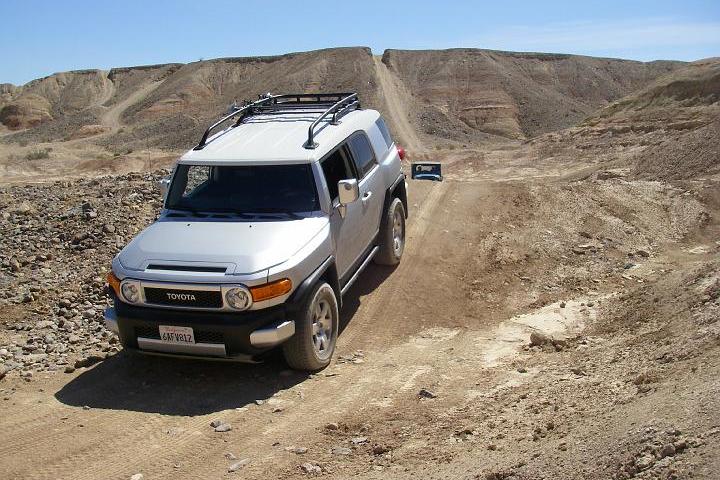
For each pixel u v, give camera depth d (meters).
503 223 11.84
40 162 62.00
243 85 151.25
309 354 6.65
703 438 3.66
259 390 6.49
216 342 6.25
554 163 46.06
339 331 8.05
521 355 7.30
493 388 6.28
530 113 132.50
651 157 26.75
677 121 49.19
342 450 5.14
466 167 48.12
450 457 4.71
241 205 7.24
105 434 5.63
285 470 4.86
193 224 7.04
